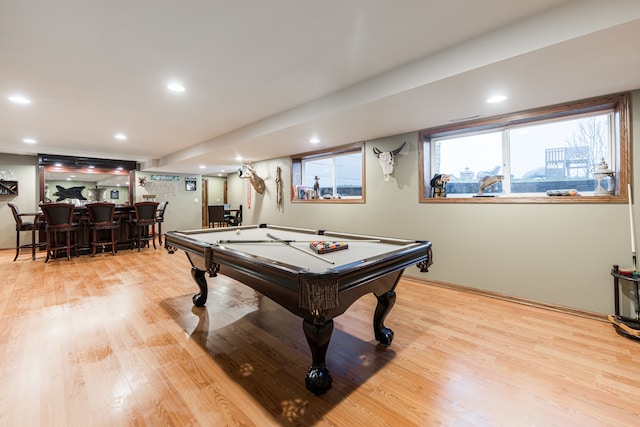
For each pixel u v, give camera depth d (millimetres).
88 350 2096
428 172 3830
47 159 6473
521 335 2320
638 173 2439
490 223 3223
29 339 2246
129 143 5277
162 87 2707
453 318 2660
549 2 1621
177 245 2797
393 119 3199
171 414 1483
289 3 1586
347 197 5066
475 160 3586
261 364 1943
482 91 2396
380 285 2020
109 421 1432
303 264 1776
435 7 1638
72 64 2250
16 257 4980
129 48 2033
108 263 4875
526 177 3215
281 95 2955
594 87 2352
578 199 2703
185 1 1554
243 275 2076
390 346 2164
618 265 2527
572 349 2096
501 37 1858
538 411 1502
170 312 2801
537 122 3096
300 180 5875
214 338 2295
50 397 1596
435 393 1648
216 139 4816
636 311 2348
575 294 2738
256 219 6723
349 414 1493
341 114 2982
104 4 1563
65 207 4895
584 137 2881
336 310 1665
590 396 1609
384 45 2045
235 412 1502
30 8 1579
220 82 2619
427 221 3734
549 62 1899
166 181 8516
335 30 1856
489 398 1604
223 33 1871
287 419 1456
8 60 2168
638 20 1455
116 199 7965
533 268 2961
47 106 3170
